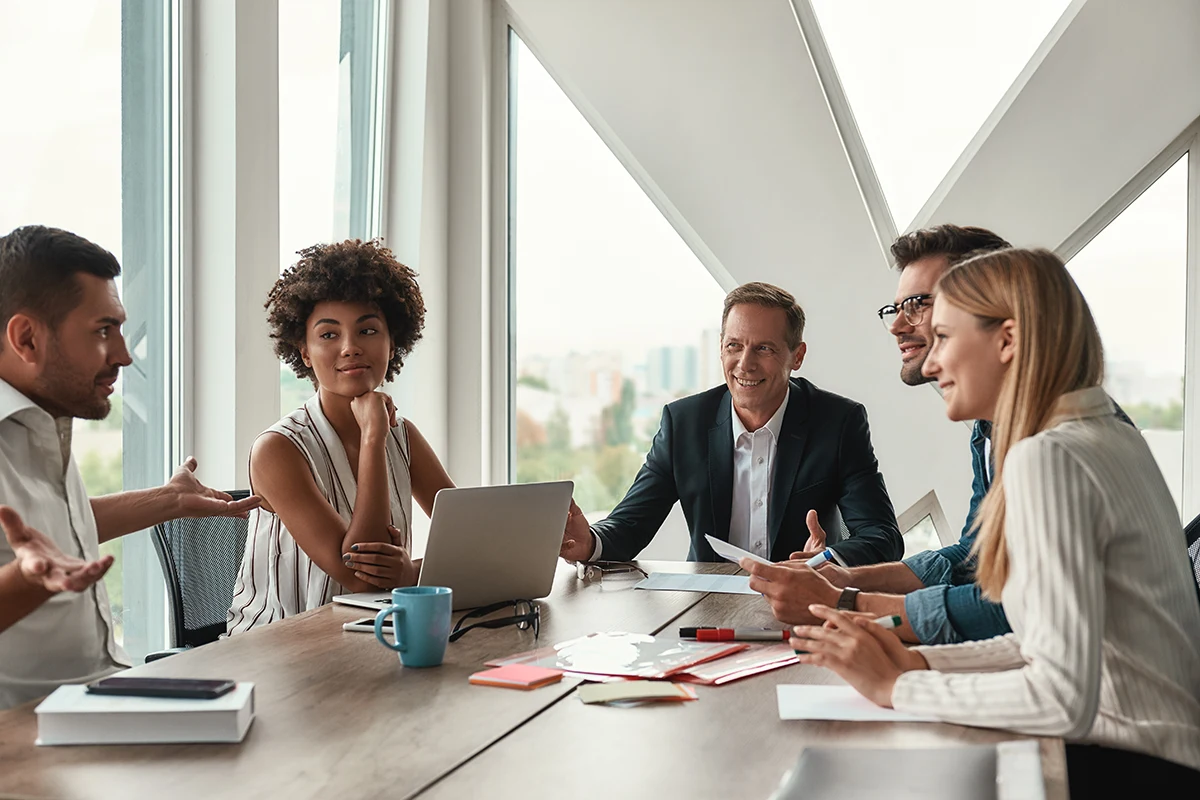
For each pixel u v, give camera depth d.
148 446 2.92
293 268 2.29
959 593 1.63
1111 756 1.28
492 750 1.14
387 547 2.00
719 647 1.58
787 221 3.92
